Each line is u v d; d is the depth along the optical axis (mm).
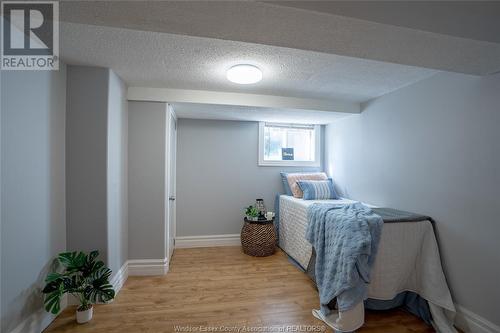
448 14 1023
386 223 1826
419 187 2072
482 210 1597
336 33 1130
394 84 2215
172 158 2965
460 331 1674
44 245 1602
